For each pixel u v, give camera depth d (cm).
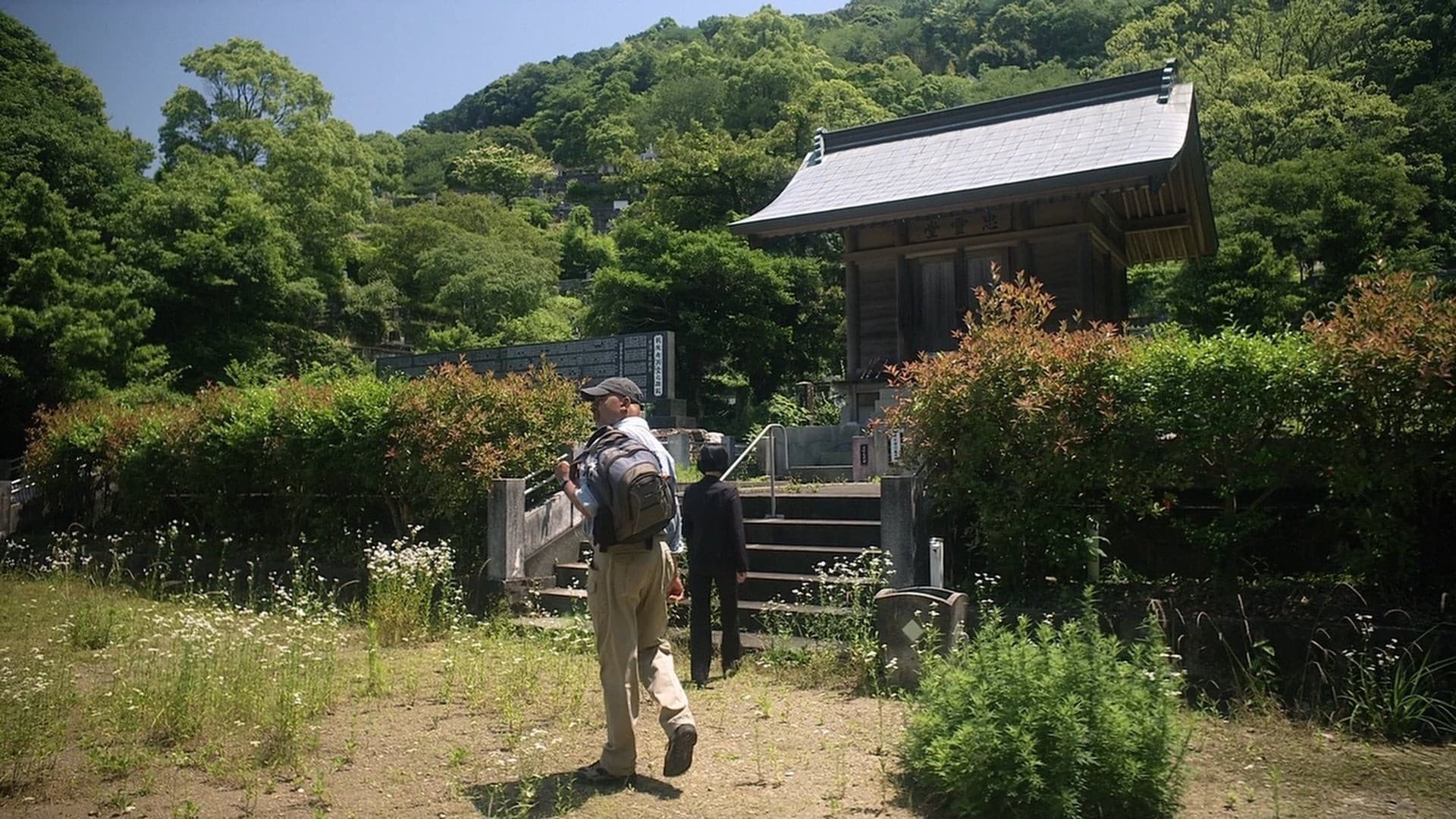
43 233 2280
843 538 861
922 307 1623
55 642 816
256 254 3045
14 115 3089
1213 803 430
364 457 1030
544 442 1013
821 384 2414
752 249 3014
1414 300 589
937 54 9931
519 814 420
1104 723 404
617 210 8131
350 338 4159
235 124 4819
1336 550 653
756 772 480
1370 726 524
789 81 5644
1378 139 3338
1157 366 652
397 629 828
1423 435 578
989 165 1499
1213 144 3700
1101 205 1559
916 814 421
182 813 436
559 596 895
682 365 3052
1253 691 566
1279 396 609
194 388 2816
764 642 739
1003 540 705
